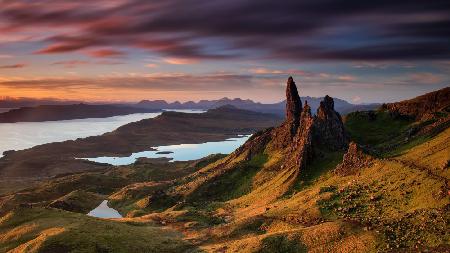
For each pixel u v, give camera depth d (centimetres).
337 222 9281
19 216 14362
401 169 11794
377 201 10319
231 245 10212
